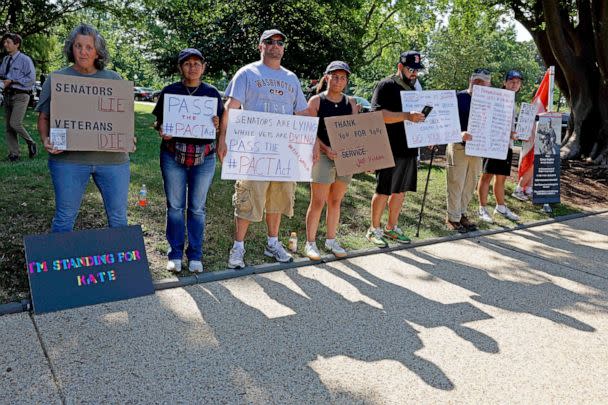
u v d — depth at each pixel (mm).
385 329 3328
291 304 3646
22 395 2418
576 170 10289
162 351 2891
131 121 3479
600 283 4414
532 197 7328
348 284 4105
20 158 7246
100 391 2490
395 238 5324
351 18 20375
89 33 3289
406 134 4875
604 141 11000
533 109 6664
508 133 5758
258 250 4672
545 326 3494
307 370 2787
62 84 3275
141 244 3721
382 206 5121
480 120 5598
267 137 3977
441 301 3852
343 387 2645
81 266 3455
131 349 2891
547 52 12172
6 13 18172
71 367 2674
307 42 17828
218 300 3637
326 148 4320
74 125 3324
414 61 4758
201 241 4090
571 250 5422
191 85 3746
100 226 4824
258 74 3938
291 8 17219
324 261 4605
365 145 4398
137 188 6113
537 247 5477
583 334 3395
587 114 11375
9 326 3057
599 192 8812
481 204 6496
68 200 3469
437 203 7055
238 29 17531
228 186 6734
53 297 3299
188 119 3670
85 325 3133
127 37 21766
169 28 20422
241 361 2840
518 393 2664
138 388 2531
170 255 4051
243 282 4004
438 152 12062
